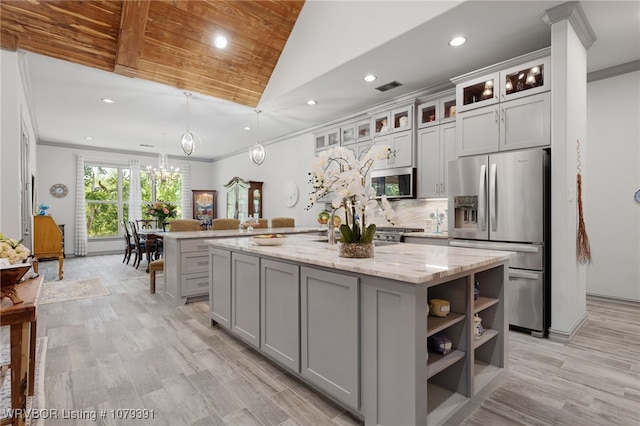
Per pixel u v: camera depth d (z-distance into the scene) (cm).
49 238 518
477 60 346
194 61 403
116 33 348
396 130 460
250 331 252
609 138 385
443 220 448
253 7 379
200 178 1014
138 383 208
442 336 184
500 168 308
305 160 671
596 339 276
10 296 147
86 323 320
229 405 185
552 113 274
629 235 375
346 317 171
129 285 484
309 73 399
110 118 565
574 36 280
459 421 169
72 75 390
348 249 189
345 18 350
